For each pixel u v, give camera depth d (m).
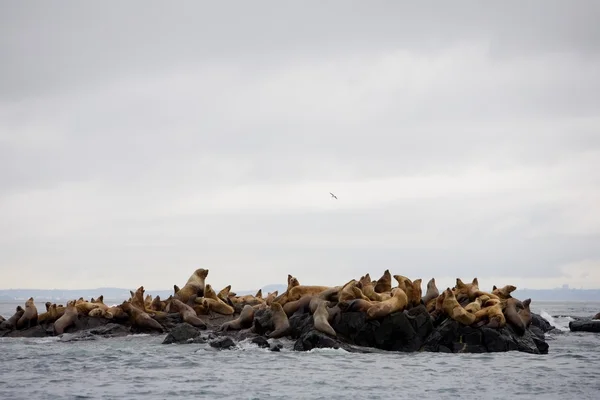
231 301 91.56
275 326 74.31
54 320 88.56
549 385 53.19
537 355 67.62
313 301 73.50
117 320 85.50
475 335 68.88
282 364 61.84
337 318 70.69
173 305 88.12
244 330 76.44
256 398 48.69
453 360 63.94
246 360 64.06
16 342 78.44
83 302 87.94
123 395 49.59
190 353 68.25
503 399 48.72
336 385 52.91
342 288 74.62
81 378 56.03
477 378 55.78
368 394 50.00
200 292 90.94
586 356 68.06
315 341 69.12
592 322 98.19
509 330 70.88
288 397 49.03
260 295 102.38
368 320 69.50
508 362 62.97
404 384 53.38
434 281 84.06
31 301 89.25
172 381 54.53
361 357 65.25
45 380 55.22
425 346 69.06
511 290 82.38
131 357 66.19
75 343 76.50
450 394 50.16
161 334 82.19
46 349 72.00
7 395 49.72
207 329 82.38
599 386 52.94
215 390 51.25
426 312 70.62
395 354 67.31
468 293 79.62
